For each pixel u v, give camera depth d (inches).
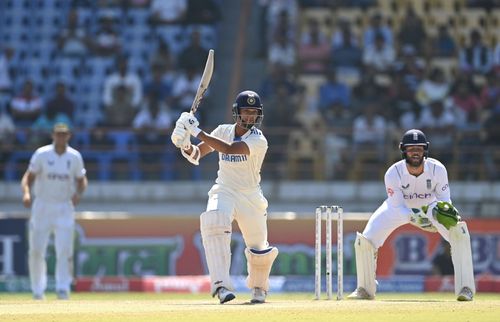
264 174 2674.7
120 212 2620.6
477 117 2810.0
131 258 2194.9
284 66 2878.9
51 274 2139.5
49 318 896.9
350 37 2970.0
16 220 2194.9
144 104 2812.5
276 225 2165.4
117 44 3031.5
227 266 1098.1
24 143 2768.2
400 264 2165.4
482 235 2202.3
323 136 2743.6
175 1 3090.6
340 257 1238.3
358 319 883.4
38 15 3107.8
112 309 1003.3
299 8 3080.7
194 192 2608.3
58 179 1665.8
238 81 2970.0
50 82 2984.7
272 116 2763.3
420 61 2947.8
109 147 2731.3
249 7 3134.8
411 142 1229.1
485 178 2657.5
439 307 1008.9
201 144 1138.7
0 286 2149.4
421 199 1258.0
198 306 1040.2
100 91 2960.1
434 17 3075.8
